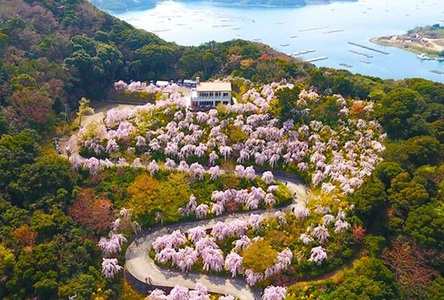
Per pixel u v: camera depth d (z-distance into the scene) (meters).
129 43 149.00
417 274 67.81
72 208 81.00
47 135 102.44
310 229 79.25
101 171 91.50
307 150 98.38
